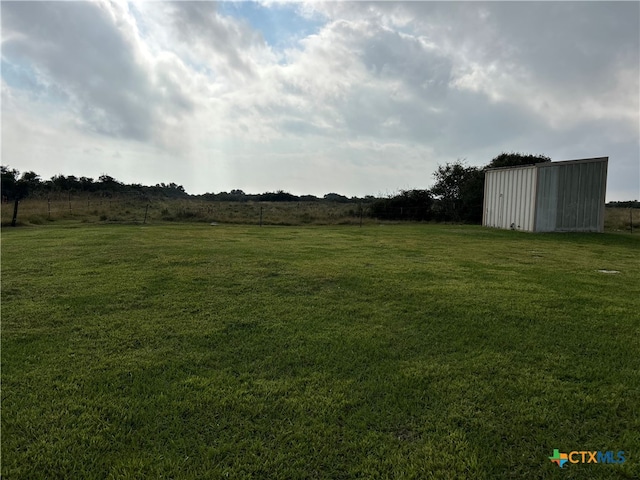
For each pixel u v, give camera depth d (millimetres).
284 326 3787
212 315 4113
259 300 4680
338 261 7289
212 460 1958
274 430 2189
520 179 15352
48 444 2070
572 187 14836
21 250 8227
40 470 1892
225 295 4883
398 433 2180
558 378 2797
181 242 9852
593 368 2945
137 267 6520
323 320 3973
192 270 6309
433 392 2590
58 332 3617
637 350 3285
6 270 6219
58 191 32688
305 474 1873
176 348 3271
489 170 17297
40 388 2609
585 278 6105
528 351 3248
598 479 1854
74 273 6023
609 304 4594
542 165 14445
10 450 2023
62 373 2820
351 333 3617
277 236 11852
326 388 2629
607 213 25078
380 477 1863
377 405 2436
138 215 20484
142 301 4590
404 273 6234
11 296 4754
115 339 3459
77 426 2219
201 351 3215
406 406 2422
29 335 3537
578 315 4168
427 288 5270
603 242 11484
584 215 15039
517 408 2410
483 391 2602
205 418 2291
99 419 2279
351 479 1848
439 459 1978
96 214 20000
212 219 19906
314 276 5918
